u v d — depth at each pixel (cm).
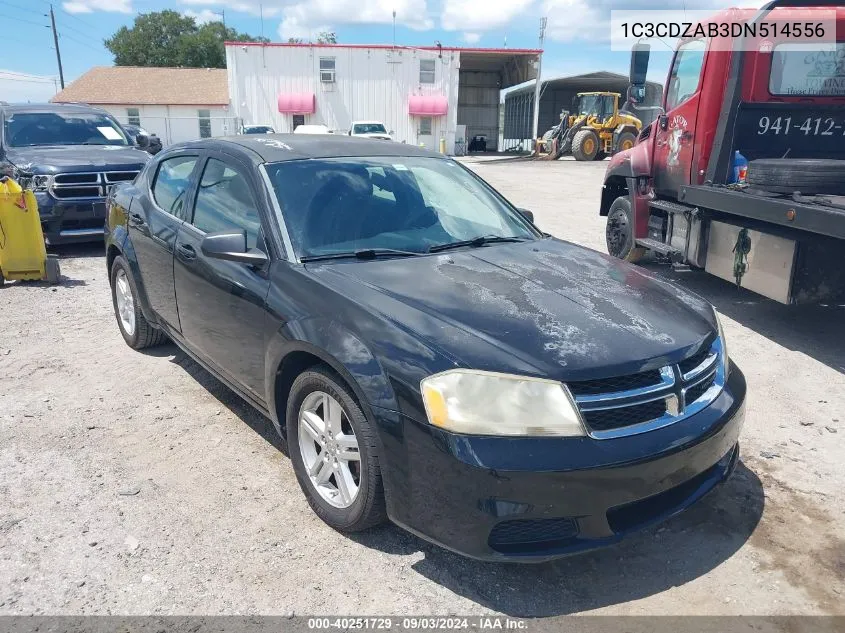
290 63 3706
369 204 372
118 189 535
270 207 349
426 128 3856
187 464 361
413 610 261
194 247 392
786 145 662
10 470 351
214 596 265
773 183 556
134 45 7050
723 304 691
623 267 369
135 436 390
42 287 722
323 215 355
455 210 401
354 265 329
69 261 854
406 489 262
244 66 3694
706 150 673
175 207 436
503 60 4134
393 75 3769
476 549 249
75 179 853
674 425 264
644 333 279
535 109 3850
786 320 637
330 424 298
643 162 788
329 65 3725
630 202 813
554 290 311
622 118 3225
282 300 316
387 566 285
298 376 310
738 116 643
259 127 3372
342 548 295
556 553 249
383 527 311
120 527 306
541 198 1602
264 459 368
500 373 249
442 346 261
